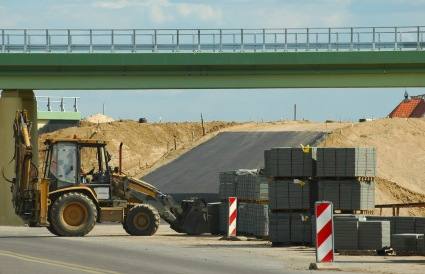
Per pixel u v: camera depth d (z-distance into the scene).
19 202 68.38
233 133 168.12
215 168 151.50
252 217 66.75
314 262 44.38
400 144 139.50
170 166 158.38
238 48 113.94
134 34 114.06
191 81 115.81
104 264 43.50
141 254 49.94
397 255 51.34
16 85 115.12
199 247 56.41
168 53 114.19
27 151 68.31
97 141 69.94
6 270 40.38
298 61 113.62
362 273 41.56
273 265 44.66
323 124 166.88
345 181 58.44
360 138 142.62
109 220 69.31
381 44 113.56
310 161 58.75
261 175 65.75
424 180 130.50
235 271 41.44
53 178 68.81
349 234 52.44
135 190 71.75
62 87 115.50
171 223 72.19
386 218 54.91
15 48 113.88
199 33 114.19
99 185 69.75
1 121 114.19
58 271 40.06
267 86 115.62
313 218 57.66
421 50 113.25
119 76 115.62
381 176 129.38
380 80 115.44
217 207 72.19
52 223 67.31
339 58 113.44
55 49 113.94
